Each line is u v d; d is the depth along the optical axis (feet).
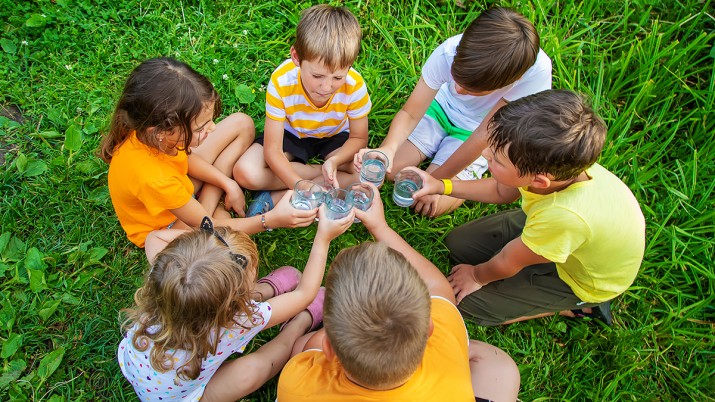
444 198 8.36
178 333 5.40
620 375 7.43
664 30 10.27
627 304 8.16
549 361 7.70
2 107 8.77
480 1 10.50
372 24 10.04
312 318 7.31
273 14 10.16
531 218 6.05
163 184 6.55
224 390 6.45
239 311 5.70
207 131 6.61
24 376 6.86
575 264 6.49
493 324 7.75
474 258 8.07
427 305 4.55
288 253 8.14
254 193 8.63
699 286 8.11
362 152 7.77
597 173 6.03
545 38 9.88
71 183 8.15
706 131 9.26
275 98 7.53
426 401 4.71
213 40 9.70
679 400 7.55
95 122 8.76
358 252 4.66
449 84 8.26
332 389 4.91
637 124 9.76
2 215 7.84
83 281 7.47
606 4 10.52
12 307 7.13
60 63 9.16
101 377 6.99
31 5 9.57
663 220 8.59
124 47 9.50
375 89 9.50
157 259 5.34
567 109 5.44
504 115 5.68
